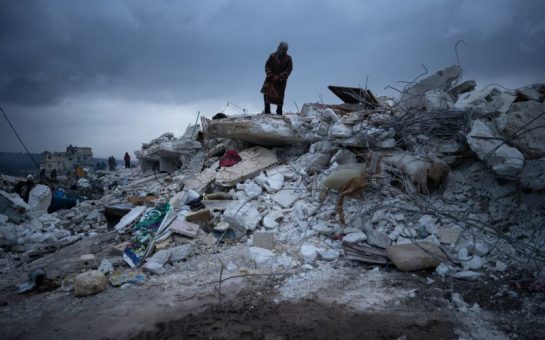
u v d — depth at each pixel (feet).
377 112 23.34
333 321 10.48
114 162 97.55
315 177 22.43
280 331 10.02
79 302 12.89
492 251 14.08
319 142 25.53
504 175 16.16
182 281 14.10
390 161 20.16
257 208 21.27
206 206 22.30
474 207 16.94
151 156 53.01
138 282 14.32
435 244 14.79
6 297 14.06
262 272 14.52
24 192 39.11
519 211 15.79
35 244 23.35
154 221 19.29
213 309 11.56
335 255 15.46
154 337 10.07
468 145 18.76
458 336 9.55
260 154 28.71
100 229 26.18
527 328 9.68
